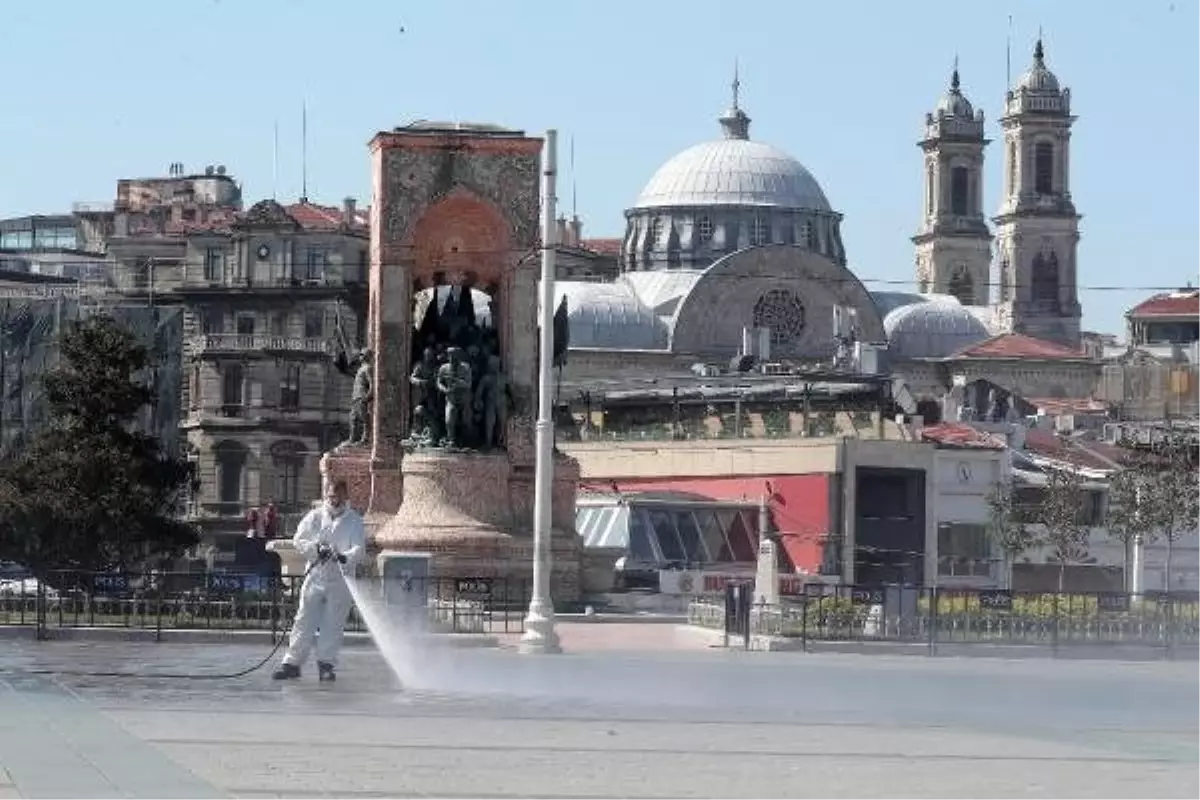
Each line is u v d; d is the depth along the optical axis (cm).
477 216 13662
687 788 4466
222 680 7212
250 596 10712
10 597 10981
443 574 12719
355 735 5338
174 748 4956
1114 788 4616
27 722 5525
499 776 4569
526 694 6962
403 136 13575
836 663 9700
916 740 5628
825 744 5453
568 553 13250
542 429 10144
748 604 11012
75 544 15488
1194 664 10662
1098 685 8450
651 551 18088
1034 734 5891
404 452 13462
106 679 7125
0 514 15388
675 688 7438
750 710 6556
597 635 11319
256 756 4819
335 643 7269
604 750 5150
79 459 15550
